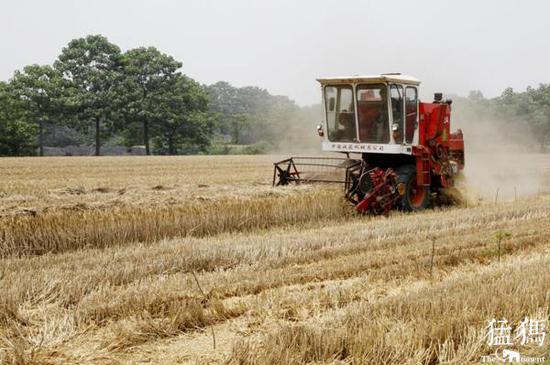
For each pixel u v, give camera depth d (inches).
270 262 341.7
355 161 554.9
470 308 237.3
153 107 2461.9
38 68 2383.1
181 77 2581.2
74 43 2519.7
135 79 2492.6
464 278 291.6
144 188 573.6
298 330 216.5
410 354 205.9
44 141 2787.9
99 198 466.9
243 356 205.3
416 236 411.5
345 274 321.4
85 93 2405.3
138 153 2657.5
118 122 2407.7
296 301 268.5
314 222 487.5
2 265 327.9
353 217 510.6
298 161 591.8
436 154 585.0
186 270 329.1
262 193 501.4
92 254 357.7
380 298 270.1
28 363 209.8
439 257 346.3
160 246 370.9
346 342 212.1
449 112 601.9
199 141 2598.4
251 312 258.2
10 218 372.2
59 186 700.7
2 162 1299.2
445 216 494.0
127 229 407.2
